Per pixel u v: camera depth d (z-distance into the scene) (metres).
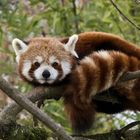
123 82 10.55
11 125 8.55
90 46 11.12
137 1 12.53
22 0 16.75
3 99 17.31
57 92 9.89
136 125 10.41
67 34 16.36
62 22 16.23
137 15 16.86
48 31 17.08
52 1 15.66
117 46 11.05
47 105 14.90
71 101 10.07
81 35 11.34
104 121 16.55
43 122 7.49
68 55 10.73
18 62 11.03
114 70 10.25
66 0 16.86
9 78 17.28
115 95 10.80
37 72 10.38
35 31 16.38
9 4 16.33
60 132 7.48
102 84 10.15
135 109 11.11
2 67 16.70
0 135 8.48
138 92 10.77
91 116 10.25
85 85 9.97
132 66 10.50
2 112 8.59
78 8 16.91
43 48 10.74
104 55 10.30
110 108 11.32
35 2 15.81
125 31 16.81
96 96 10.62
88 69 10.03
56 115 14.55
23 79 10.80
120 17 15.11
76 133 10.22
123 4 15.30
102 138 10.13
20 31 15.84
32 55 10.70
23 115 15.40
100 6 15.98
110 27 16.34
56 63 10.49
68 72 10.41
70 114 10.20
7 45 17.72
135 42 16.23
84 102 10.04
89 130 10.26
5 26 17.11
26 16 16.11
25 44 11.08
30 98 9.21
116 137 10.18
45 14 15.78
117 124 15.91
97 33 11.32
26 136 8.60
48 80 10.23
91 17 16.39
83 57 10.80
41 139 8.77
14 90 7.40
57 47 10.77
